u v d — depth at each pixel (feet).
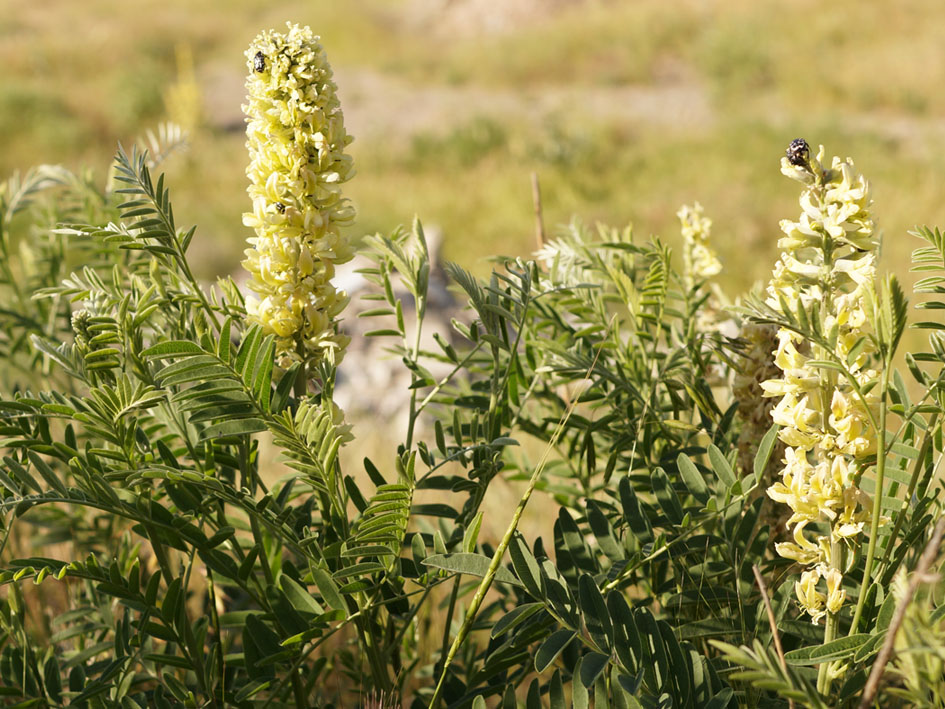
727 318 7.74
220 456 5.65
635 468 6.48
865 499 4.37
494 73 75.00
